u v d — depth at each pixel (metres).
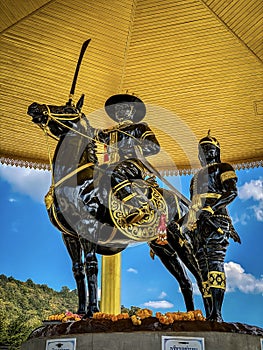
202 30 10.47
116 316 6.22
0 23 10.15
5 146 12.15
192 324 6.07
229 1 9.86
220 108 11.60
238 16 10.09
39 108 7.17
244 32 10.37
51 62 10.90
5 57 10.68
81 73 11.21
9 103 11.38
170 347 5.89
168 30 10.55
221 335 6.06
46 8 10.01
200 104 11.59
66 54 10.80
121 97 7.98
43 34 10.42
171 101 11.65
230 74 11.03
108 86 11.52
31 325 16.30
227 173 7.11
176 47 10.79
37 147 12.23
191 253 7.34
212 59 10.88
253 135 11.98
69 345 6.00
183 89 11.41
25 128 11.79
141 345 5.88
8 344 14.39
